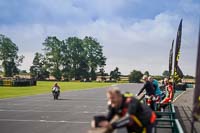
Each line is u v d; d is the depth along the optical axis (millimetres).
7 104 28422
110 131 4941
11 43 149875
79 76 156750
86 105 28500
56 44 152000
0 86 70625
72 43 154750
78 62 155875
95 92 53719
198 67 5168
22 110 23484
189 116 20297
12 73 150375
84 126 15859
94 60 161750
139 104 5574
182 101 34000
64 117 19531
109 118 5441
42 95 42562
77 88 70250
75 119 18578
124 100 5406
